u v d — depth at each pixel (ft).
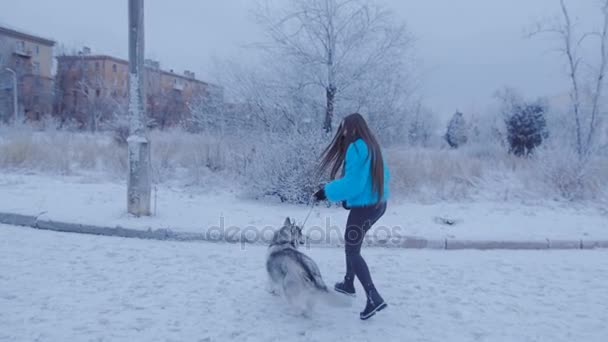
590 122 45.19
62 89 152.25
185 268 17.92
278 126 38.19
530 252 22.11
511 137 68.49
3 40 166.81
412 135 46.73
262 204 30.22
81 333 11.94
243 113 40.65
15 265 17.30
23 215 23.73
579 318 14.05
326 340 12.17
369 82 37.35
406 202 32.86
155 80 116.98
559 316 14.17
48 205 26.20
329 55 37.58
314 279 12.73
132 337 11.86
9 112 134.41
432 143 92.07
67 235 22.22
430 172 39.47
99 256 18.95
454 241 22.45
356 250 13.52
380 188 13.06
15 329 11.98
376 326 13.20
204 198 31.83
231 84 40.11
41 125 63.00
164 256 19.42
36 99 150.61
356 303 15.05
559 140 42.98
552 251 22.38
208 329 12.57
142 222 23.12
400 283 17.04
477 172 42.57
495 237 22.88
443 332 12.86
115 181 37.06
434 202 33.12
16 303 13.70
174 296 14.92
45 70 191.93
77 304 13.85
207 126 44.04
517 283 17.29
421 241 22.45
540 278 17.95
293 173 30.53
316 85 38.11
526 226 25.67
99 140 53.42
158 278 16.58
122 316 13.15
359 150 12.89
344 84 37.27
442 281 17.37
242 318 13.43
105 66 161.58
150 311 13.61
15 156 41.11
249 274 17.51
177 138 50.06
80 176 39.01
